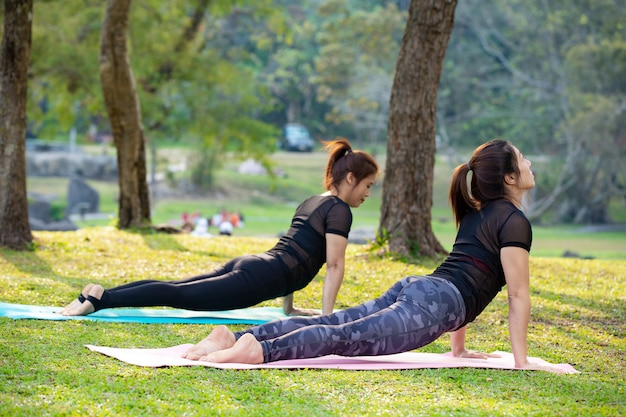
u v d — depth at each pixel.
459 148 53.69
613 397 5.05
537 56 47.62
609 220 48.09
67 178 46.62
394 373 5.34
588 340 7.12
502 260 5.63
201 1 25.58
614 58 40.50
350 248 12.59
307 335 5.35
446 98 51.22
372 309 5.66
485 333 7.22
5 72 10.97
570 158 45.03
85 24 23.69
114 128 13.49
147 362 5.20
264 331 5.50
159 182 47.06
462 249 5.76
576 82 42.34
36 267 9.48
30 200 30.95
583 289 9.63
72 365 5.11
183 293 6.39
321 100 49.62
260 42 31.05
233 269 6.58
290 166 56.69
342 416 4.34
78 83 23.58
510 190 5.81
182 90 27.66
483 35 49.53
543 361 6.07
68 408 4.23
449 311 5.54
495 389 5.07
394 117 11.32
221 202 45.91
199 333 6.54
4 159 10.96
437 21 10.98
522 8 47.50
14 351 5.37
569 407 4.74
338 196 6.82
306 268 6.68
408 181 11.29
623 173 43.62
